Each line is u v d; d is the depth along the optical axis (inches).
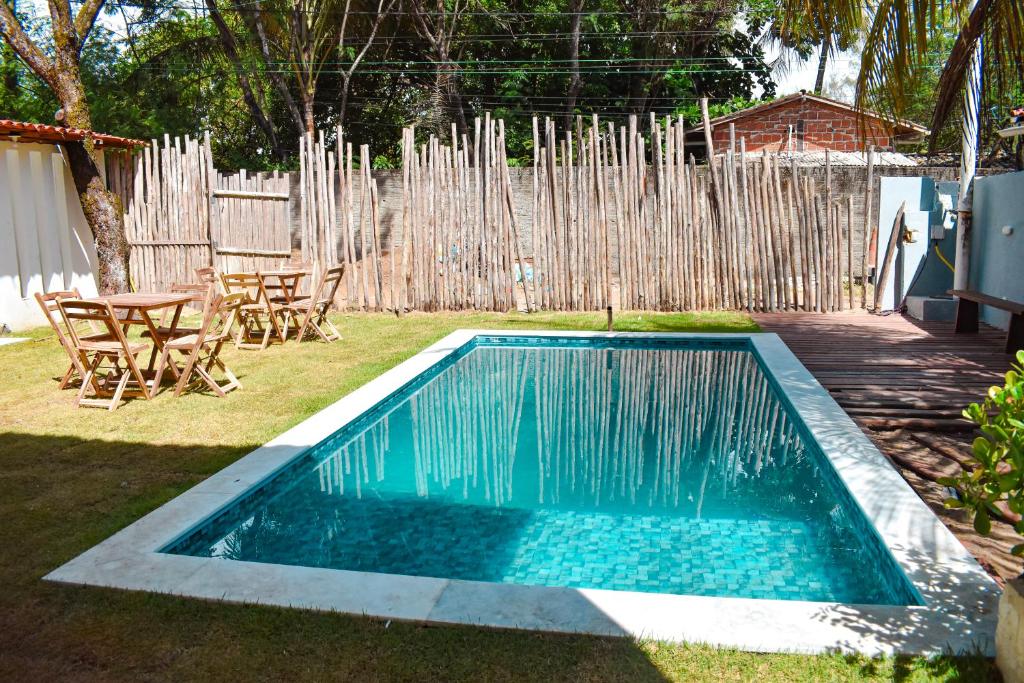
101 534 146.1
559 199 431.8
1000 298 358.3
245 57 861.2
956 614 112.1
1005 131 388.8
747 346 353.1
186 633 111.5
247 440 206.8
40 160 410.9
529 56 934.4
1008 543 141.6
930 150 326.3
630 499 183.6
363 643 108.0
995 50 257.8
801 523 168.4
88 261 450.9
